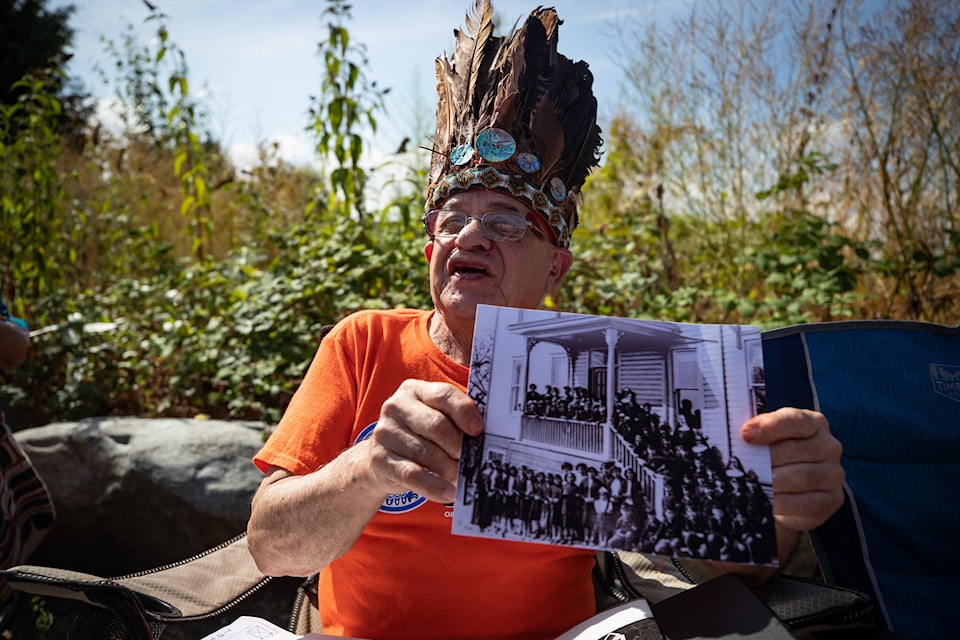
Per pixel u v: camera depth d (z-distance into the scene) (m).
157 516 2.49
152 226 4.59
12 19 13.38
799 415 1.04
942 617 1.36
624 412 1.06
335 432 1.37
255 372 2.95
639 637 1.06
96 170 5.68
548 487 1.02
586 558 1.46
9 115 4.54
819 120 3.65
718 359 1.07
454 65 1.49
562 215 1.47
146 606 1.29
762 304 3.12
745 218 3.73
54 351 3.43
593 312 3.23
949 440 1.40
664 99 3.88
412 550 1.34
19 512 2.23
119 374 3.33
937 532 1.39
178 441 2.58
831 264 3.06
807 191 3.75
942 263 3.26
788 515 1.05
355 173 3.61
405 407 1.06
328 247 3.37
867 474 1.41
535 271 1.43
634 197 3.90
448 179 1.41
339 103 3.47
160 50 4.31
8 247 4.21
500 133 1.36
